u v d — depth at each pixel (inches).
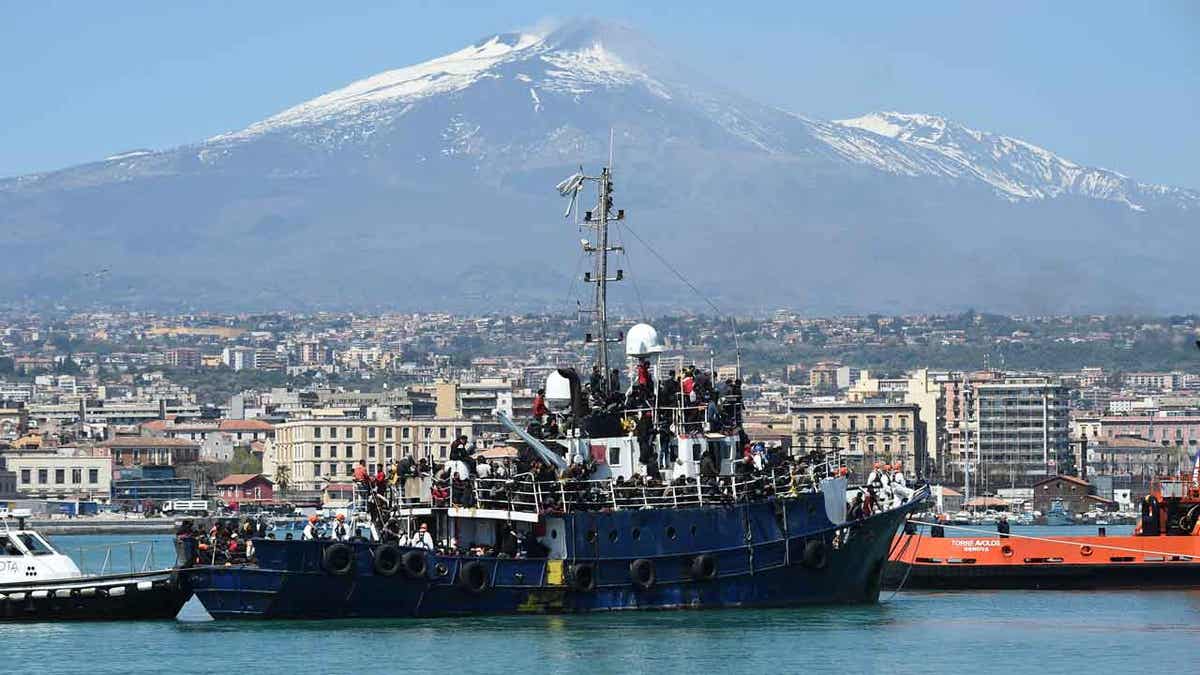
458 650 4862.2
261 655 4822.8
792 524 5378.9
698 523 5270.7
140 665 4746.6
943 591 6520.7
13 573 5364.2
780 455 5575.8
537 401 5433.1
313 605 5098.4
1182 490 6830.7
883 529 5570.9
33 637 5137.8
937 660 4950.8
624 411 5374.0
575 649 4886.8
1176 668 4879.4
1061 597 6318.9
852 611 5492.1
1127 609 5974.4
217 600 5123.0
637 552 5226.4
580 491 5196.9
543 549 5211.6
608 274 5492.1
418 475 5329.7
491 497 5221.5
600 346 5467.5
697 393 5398.6
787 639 5083.7
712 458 5364.2
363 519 5703.7
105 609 5310.0
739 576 5315.0
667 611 5275.6
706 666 4739.2
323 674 4616.1
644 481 5246.1
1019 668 4864.7
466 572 5132.9
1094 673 4810.5
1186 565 6505.9
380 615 5128.0
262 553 5068.9
